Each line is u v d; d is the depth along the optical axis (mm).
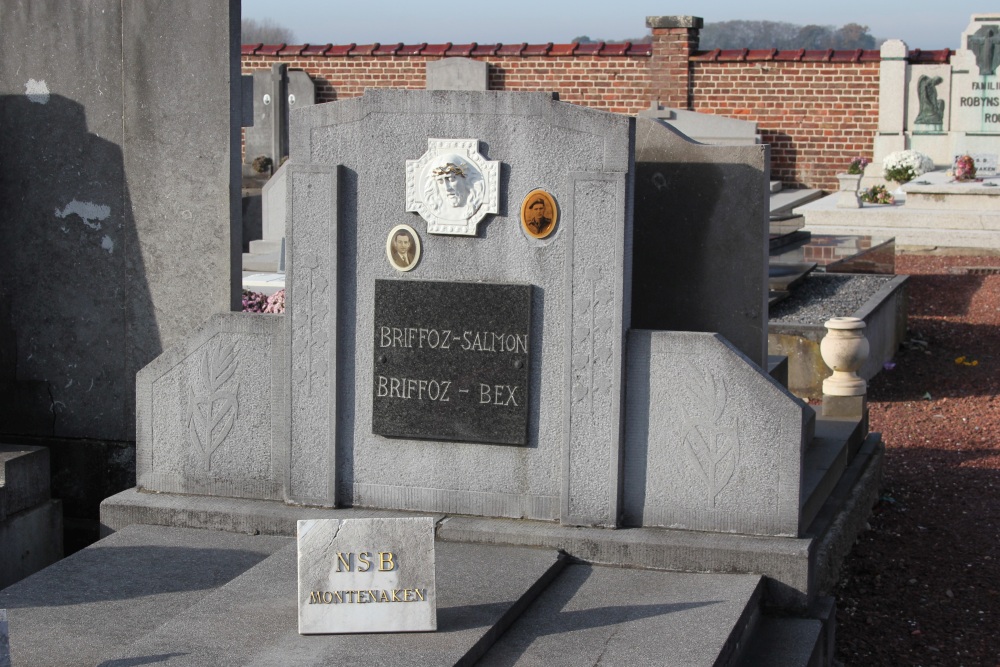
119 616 4605
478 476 5355
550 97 5062
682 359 5016
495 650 4254
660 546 4961
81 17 6320
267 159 21281
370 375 5457
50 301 6582
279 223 14062
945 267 15312
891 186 19656
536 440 5258
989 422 8820
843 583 5852
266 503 5645
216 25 6125
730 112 21266
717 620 4430
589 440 5121
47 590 4855
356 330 5453
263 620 4402
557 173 5094
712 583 4801
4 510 5871
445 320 5312
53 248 6535
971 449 8203
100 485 6641
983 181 17484
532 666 4121
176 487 5820
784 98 20922
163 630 4309
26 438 6723
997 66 19500
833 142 20781
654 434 5090
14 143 6512
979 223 16359
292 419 5543
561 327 5168
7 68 6469
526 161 5137
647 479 5129
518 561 4945
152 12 6211
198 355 5695
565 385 5121
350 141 5359
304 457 5555
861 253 13289
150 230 6367
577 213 5035
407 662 4039
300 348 5492
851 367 7328
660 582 4836
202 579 4977
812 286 11562
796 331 9367
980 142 19828
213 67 6156
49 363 6633
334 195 5355
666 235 6066
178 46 6195
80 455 6652
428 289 5316
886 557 6207
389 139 5301
